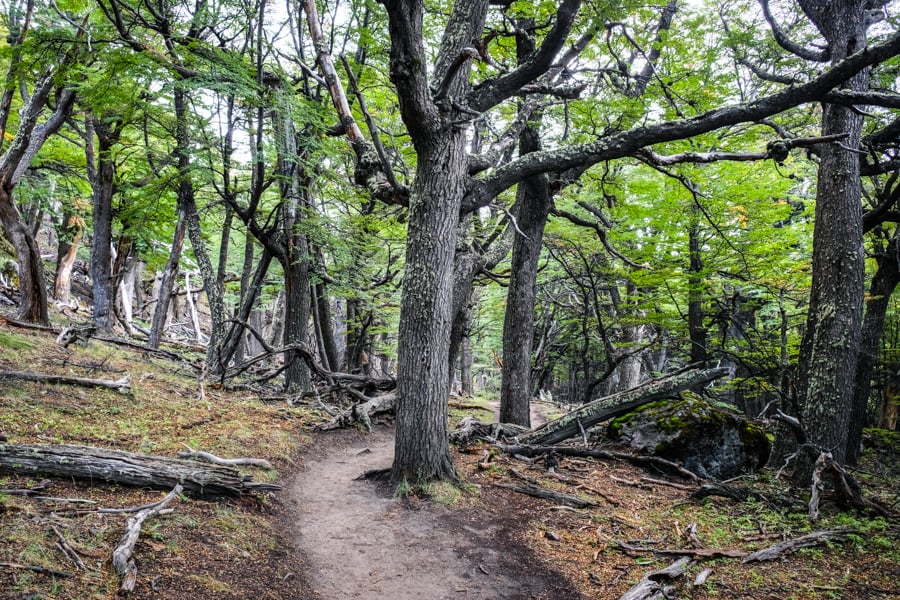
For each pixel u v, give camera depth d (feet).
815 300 28.60
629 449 29.94
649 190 40.96
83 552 12.58
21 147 36.78
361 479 24.49
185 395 32.96
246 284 54.85
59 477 15.79
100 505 15.01
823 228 28.48
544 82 27.76
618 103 32.58
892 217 32.07
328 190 43.27
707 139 33.99
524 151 37.58
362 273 48.85
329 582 15.94
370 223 46.65
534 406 70.95
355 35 37.86
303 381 43.39
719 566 18.04
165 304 49.98
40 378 25.58
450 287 23.31
